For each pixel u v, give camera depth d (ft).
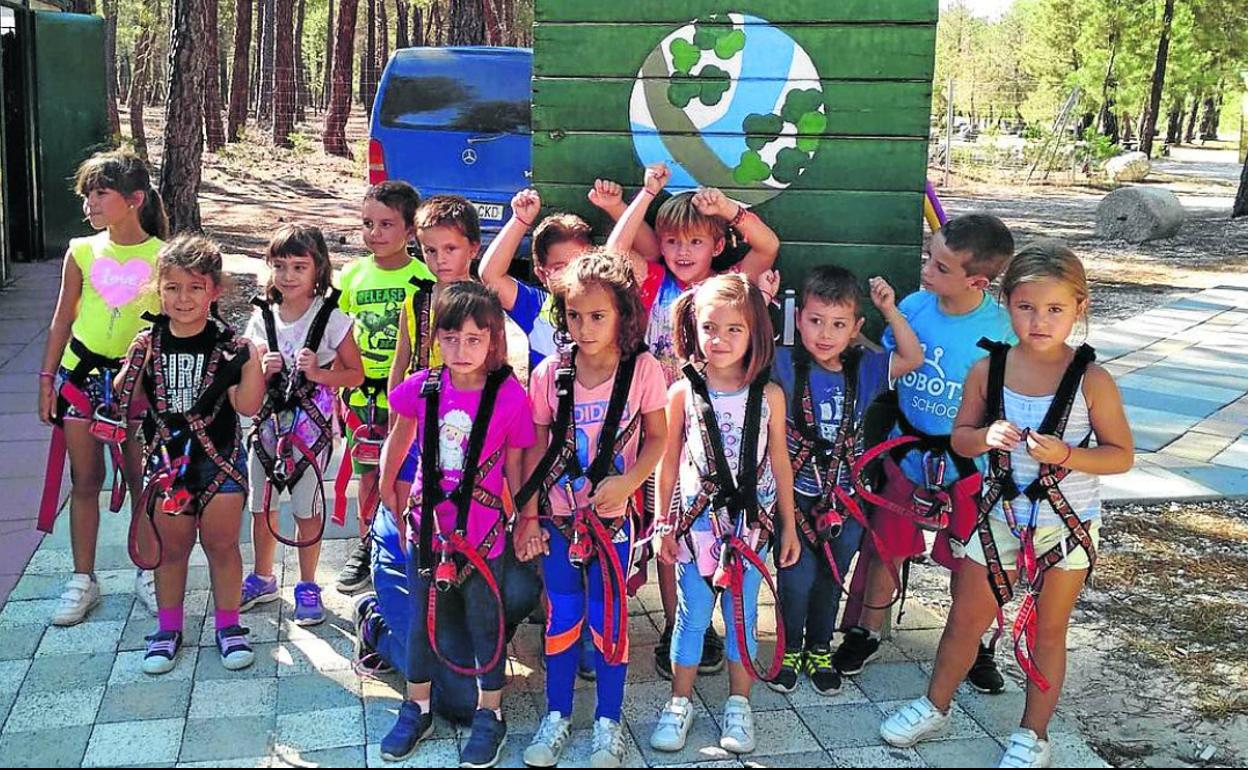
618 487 9.92
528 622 12.53
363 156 84.48
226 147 78.48
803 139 12.60
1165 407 23.54
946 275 11.19
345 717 10.55
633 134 12.85
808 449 11.05
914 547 11.34
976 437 9.84
